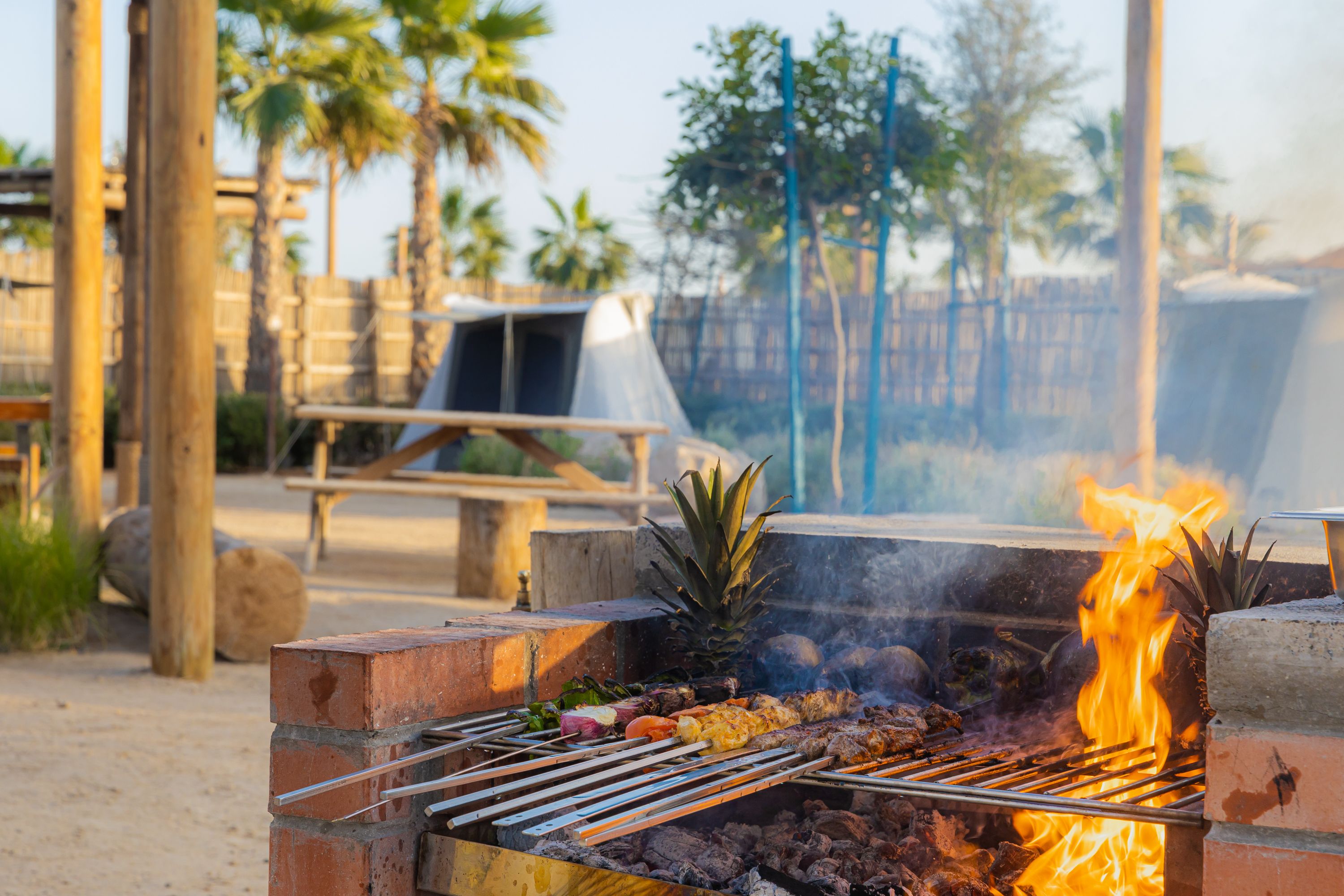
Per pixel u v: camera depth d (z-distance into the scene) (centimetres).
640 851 231
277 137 1831
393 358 2180
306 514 1341
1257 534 403
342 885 209
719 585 267
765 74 1098
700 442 1405
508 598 857
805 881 209
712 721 220
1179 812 180
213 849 372
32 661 639
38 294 1861
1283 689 165
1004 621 278
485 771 196
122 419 1163
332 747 212
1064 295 1570
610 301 1584
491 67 2125
